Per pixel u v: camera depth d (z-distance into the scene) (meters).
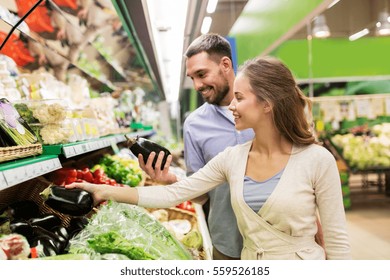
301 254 1.51
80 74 4.28
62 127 1.90
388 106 7.16
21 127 1.64
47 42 3.00
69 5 2.65
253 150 1.66
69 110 2.07
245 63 1.64
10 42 2.53
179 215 2.89
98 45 3.91
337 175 1.54
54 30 2.91
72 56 3.78
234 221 2.11
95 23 3.26
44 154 1.73
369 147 6.78
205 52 2.09
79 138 2.18
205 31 4.88
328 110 7.18
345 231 1.53
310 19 4.54
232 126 2.20
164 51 4.33
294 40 9.52
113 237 1.42
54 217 1.67
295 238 1.53
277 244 1.54
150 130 6.10
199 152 2.27
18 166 1.26
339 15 6.89
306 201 1.52
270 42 5.69
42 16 2.61
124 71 5.87
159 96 11.64
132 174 3.44
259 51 6.26
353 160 6.76
